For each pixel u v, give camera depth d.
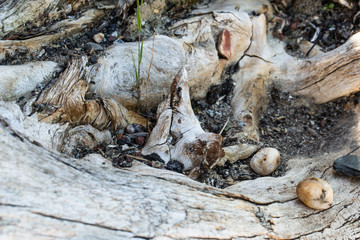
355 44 3.29
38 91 2.63
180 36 3.28
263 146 3.21
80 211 1.76
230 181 2.87
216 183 2.81
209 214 2.08
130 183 2.13
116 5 3.32
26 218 1.60
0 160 1.77
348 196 2.61
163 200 2.06
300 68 3.54
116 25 3.33
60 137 2.47
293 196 2.59
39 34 2.94
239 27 3.43
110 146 2.71
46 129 2.39
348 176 2.73
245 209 2.27
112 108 2.78
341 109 3.41
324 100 3.47
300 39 3.80
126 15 3.28
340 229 2.39
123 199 1.95
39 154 2.02
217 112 3.32
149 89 3.05
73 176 1.98
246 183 2.76
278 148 3.22
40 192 1.74
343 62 3.30
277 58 3.65
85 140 2.60
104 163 2.51
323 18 3.84
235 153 3.04
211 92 3.39
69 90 2.61
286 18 3.90
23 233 1.55
